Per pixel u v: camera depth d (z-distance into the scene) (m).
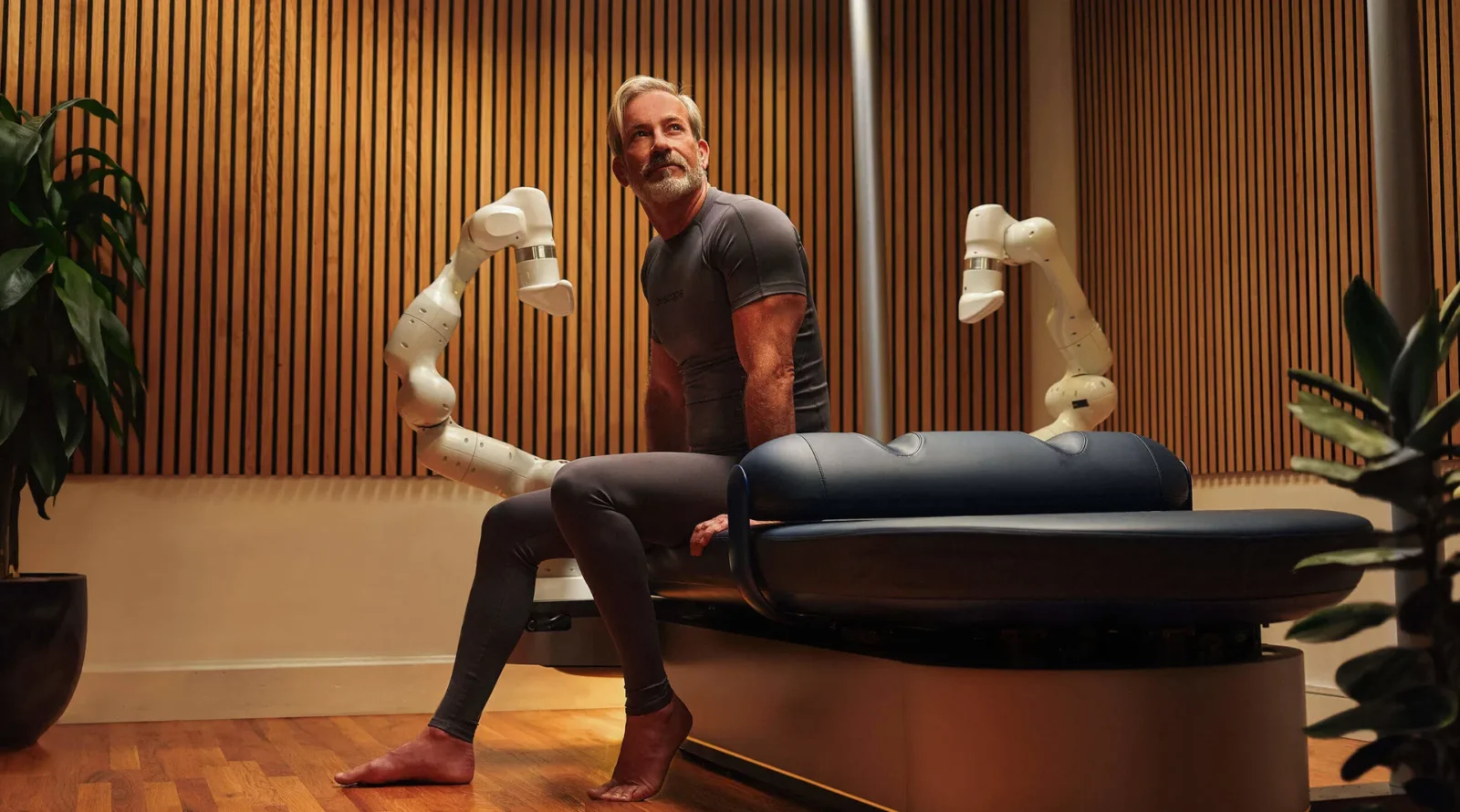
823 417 2.53
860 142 3.81
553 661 3.28
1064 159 4.95
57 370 3.49
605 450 4.51
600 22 4.62
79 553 3.88
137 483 3.96
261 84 4.21
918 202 4.93
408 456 4.25
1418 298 2.30
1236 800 1.83
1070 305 3.81
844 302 4.80
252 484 4.09
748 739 2.51
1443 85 3.36
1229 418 4.11
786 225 2.46
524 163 4.50
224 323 4.11
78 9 4.02
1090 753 1.79
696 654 2.80
